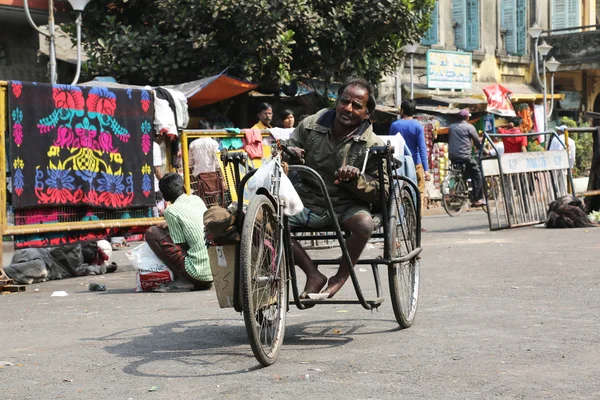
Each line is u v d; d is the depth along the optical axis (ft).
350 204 18.06
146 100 33.47
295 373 14.89
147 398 13.60
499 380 14.05
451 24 92.99
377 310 21.42
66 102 30.76
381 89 82.74
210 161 36.06
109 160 32.17
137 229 33.58
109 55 56.08
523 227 45.70
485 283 25.64
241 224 16.12
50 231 30.32
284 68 56.08
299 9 54.70
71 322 21.39
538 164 46.39
